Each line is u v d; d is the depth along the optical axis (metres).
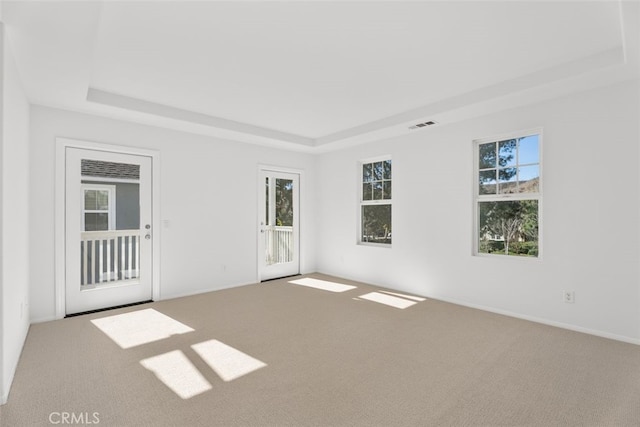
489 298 3.82
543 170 3.37
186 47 2.54
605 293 3.00
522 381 2.20
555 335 3.03
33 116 3.36
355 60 2.78
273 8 2.07
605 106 2.99
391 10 2.10
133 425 1.73
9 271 2.14
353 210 5.54
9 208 2.14
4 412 1.83
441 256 4.29
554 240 3.30
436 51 2.63
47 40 2.14
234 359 2.53
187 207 4.54
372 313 3.71
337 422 1.77
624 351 2.68
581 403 1.95
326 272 6.03
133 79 3.12
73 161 3.64
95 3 1.78
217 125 4.35
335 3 2.03
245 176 5.20
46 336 2.96
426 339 2.94
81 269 3.71
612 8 2.07
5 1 1.74
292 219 5.94
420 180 4.53
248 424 1.75
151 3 2.00
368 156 5.26
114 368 2.36
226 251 4.96
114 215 3.95
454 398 2.00
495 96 3.28
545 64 2.86
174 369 2.35
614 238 2.95
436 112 3.79
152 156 4.23
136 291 4.12
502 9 2.10
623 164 2.90
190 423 1.75
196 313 3.69
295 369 2.37
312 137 5.46
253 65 2.86
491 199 3.85
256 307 3.94
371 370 2.36
